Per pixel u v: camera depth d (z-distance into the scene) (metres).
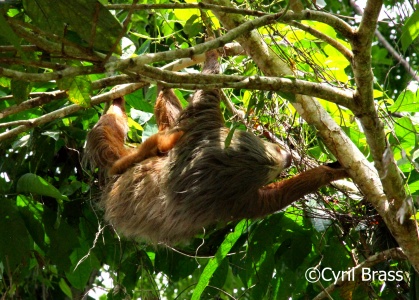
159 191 6.24
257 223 7.20
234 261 7.55
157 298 7.74
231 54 6.61
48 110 7.18
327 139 5.56
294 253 7.12
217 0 5.43
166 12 7.30
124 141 6.96
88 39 4.21
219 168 6.00
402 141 6.66
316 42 7.52
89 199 7.24
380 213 5.60
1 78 5.48
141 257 7.70
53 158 7.56
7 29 3.70
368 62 4.81
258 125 6.93
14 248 6.22
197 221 6.08
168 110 6.85
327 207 6.95
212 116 6.27
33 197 7.03
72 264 7.41
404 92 6.28
